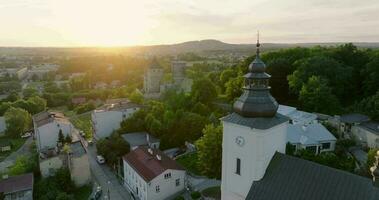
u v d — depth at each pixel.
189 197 58.56
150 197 56.91
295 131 69.06
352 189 26.64
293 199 29.08
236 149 34.53
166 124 86.12
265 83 34.12
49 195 60.31
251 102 33.25
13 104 132.62
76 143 81.19
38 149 90.94
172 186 59.84
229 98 107.25
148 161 63.31
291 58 110.81
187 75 164.88
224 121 34.81
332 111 86.62
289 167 31.36
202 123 84.69
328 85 92.69
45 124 90.19
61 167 67.81
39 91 192.88
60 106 169.38
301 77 95.12
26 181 62.72
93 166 78.75
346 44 113.31
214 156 55.09
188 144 82.31
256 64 33.66
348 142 70.00
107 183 69.44
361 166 55.75
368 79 95.69
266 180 32.06
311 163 30.12
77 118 135.25
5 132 112.12
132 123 91.31
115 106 106.75
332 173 28.33
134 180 63.34
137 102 119.19
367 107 82.69
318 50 117.62
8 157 92.31
